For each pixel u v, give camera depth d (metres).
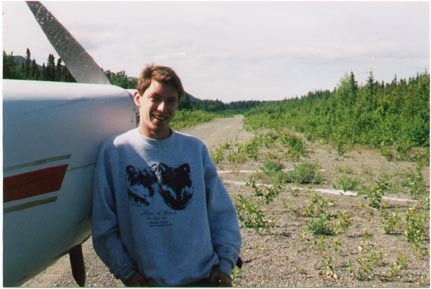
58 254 2.83
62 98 2.60
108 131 2.80
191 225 2.59
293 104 57.75
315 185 9.62
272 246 5.69
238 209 7.02
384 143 17.16
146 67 2.59
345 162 13.38
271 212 7.29
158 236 2.54
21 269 2.58
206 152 2.73
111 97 2.88
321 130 22.59
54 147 2.50
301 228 6.46
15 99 2.39
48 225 2.57
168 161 2.58
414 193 8.71
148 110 2.54
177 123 35.38
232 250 2.77
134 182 2.55
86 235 2.98
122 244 2.62
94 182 2.62
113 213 2.60
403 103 22.88
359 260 5.11
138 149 2.57
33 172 2.42
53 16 3.21
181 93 2.61
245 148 14.96
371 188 8.04
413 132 17.52
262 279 4.73
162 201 2.55
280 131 26.28
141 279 2.59
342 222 6.54
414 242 5.88
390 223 6.34
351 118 22.77
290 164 12.71
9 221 2.37
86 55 3.21
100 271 4.72
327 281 4.74
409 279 4.83
